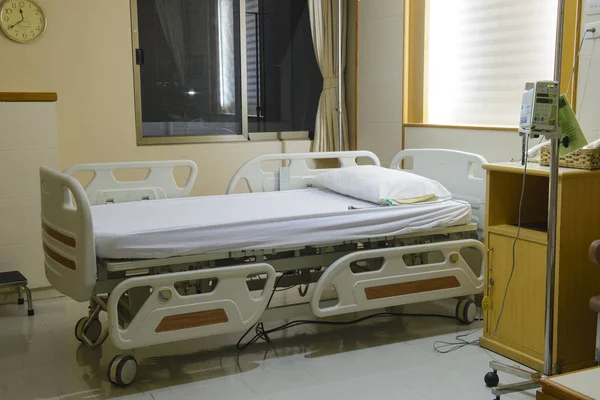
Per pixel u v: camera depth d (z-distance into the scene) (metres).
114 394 2.46
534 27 3.54
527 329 2.68
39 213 3.62
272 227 2.67
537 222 2.87
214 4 4.50
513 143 3.54
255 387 2.51
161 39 4.35
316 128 4.77
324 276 2.76
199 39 4.48
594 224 2.54
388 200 3.06
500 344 2.79
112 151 4.18
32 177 3.57
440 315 3.34
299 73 4.87
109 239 2.40
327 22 4.68
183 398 2.42
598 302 2.27
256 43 4.69
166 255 2.48
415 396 2.41
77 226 2.36
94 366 2.73
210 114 4.57
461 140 3.88
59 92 3.98
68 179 2.38
